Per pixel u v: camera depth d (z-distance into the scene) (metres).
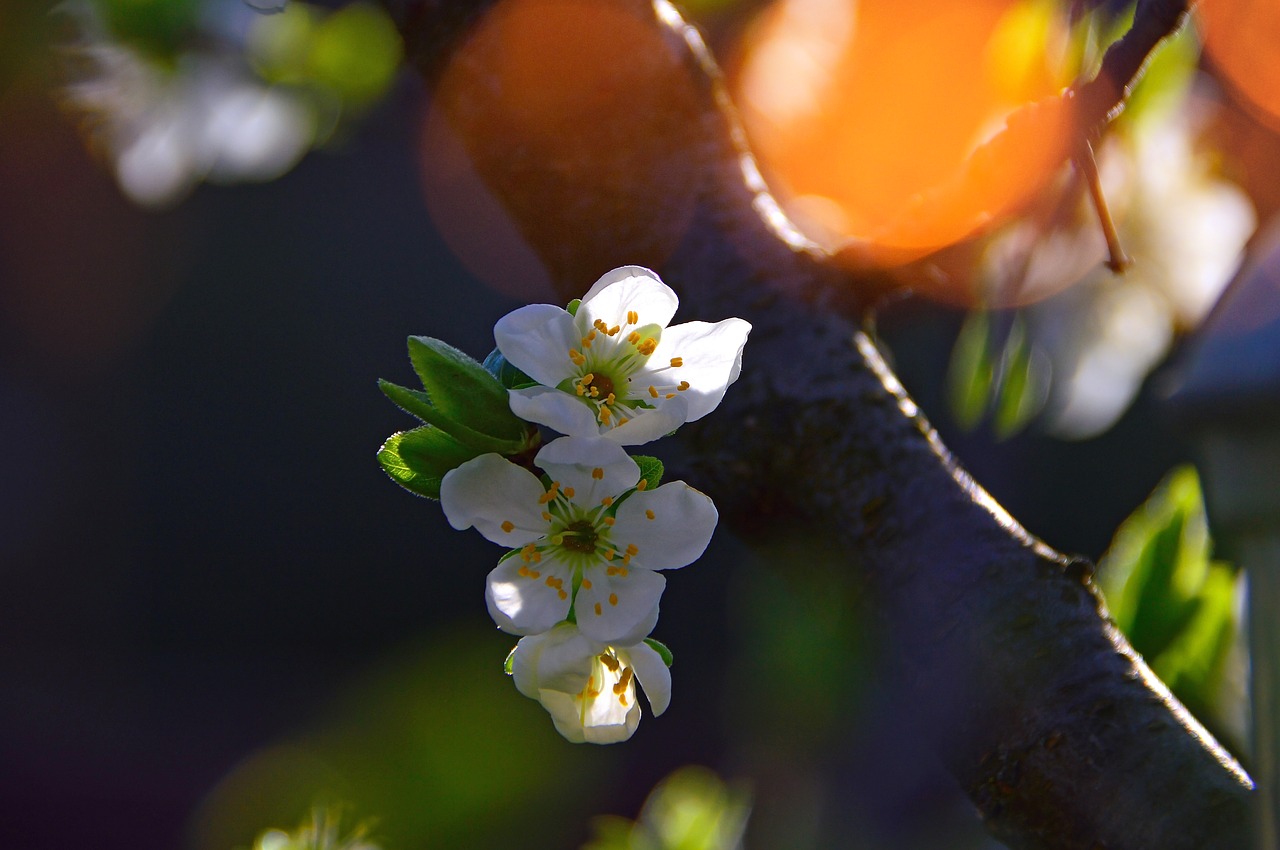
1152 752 0.42
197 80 0.74
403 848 0.76
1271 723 0.41
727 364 0.44
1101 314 0.55
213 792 2.48
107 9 0.72
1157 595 0.47
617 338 0.44
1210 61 0.52
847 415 0.44
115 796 2.49
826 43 0.55
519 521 0.43
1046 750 0.42
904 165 0.54
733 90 0.57
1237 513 0.41
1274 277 0.41
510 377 0.44
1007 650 0.43
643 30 0.46
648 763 2.20
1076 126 0.44
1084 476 1.68
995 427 0.53
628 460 0.43
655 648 0.44
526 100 0.46
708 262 0.45
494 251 1.91
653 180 0.46
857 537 0.44
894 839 0.79
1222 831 0.42
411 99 0.74
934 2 0.53
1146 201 0.54
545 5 0.46
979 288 0.51
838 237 0.54
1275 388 0.40
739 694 0.93
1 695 2.72
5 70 0.73
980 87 0.53
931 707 0.43
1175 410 0.41
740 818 0.55
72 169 2.61
